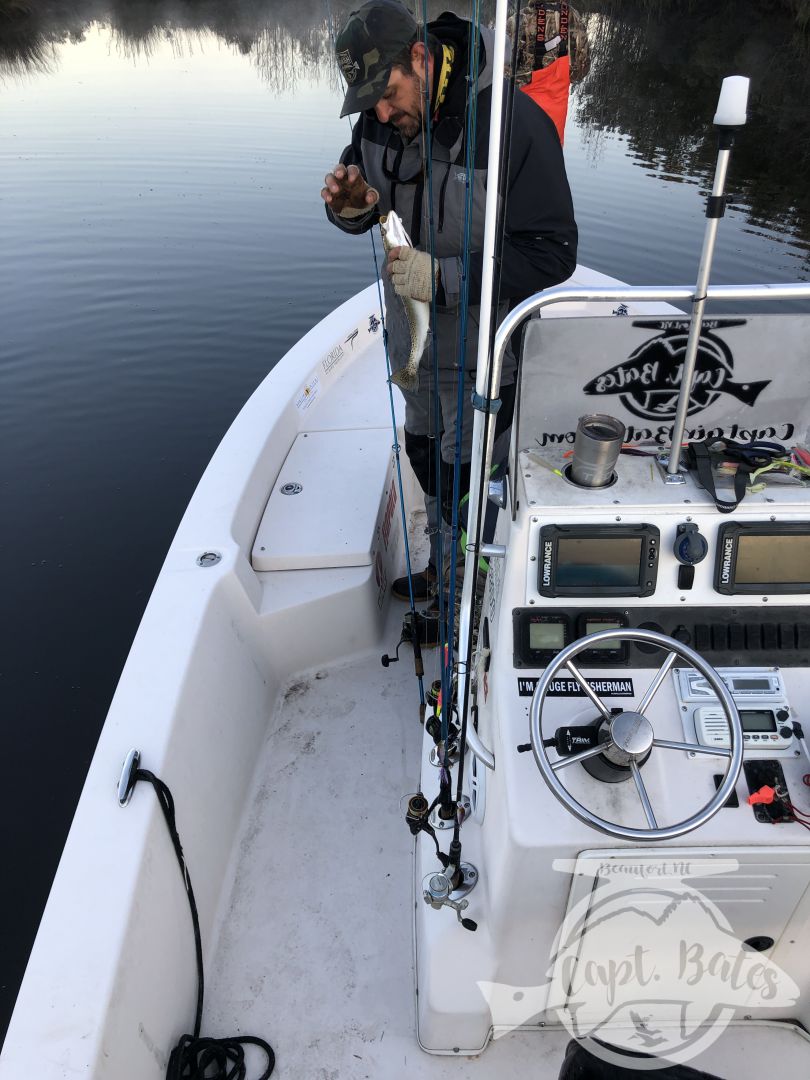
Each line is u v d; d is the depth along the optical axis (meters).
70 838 1.65
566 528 1.45
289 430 3.19
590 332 1.46
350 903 2.06
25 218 8.72
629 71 12.36
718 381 1.52
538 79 2.43
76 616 4.25
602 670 1.49
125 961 1.50
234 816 2.19
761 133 10.24
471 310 2.12
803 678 1.48
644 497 1.45
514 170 1.87
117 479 5.28
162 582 2.30
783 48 12.77
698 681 1.47
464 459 2.35
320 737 2.49
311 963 1.93
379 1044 1.76
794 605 1.50
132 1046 1.50
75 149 10.77
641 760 1.33
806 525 1.44
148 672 2.00
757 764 1.39
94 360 6.46
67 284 7.47
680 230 7.71
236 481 2.73
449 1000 1.61
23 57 15.55
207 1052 1.73
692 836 1.32
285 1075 1.73
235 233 8.45
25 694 3.82
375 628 2.73
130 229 8.51
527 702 1.47
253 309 7.11
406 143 1.94
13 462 5.43
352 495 2.86
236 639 2.36
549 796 1.36
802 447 1.59
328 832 2.22
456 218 1.92
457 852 1.54
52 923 1.52
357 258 7.99
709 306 3.91
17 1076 1.34
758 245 7.41
